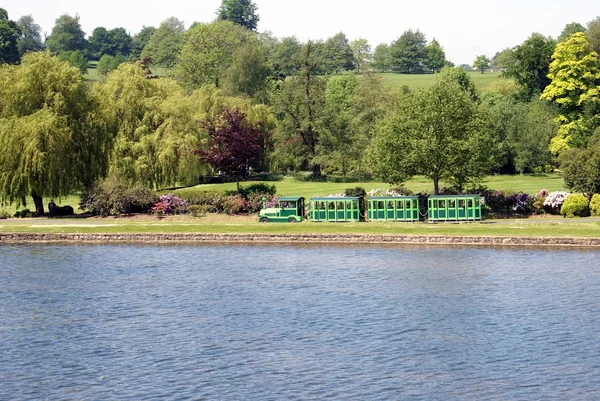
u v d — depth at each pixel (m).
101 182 97.44
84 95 100.00
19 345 47.72
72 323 52.34
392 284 61.81
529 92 167.12
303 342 47.31
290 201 88.75
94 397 39.16
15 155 93.19
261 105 134.50
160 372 42.47
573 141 128.12
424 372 42.03
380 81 145.88
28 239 86.00
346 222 87.81
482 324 50.44
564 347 45.56
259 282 63.41
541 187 106.06
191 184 116.38
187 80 191.50
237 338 48.25
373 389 39.75
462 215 85.50
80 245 83.69
